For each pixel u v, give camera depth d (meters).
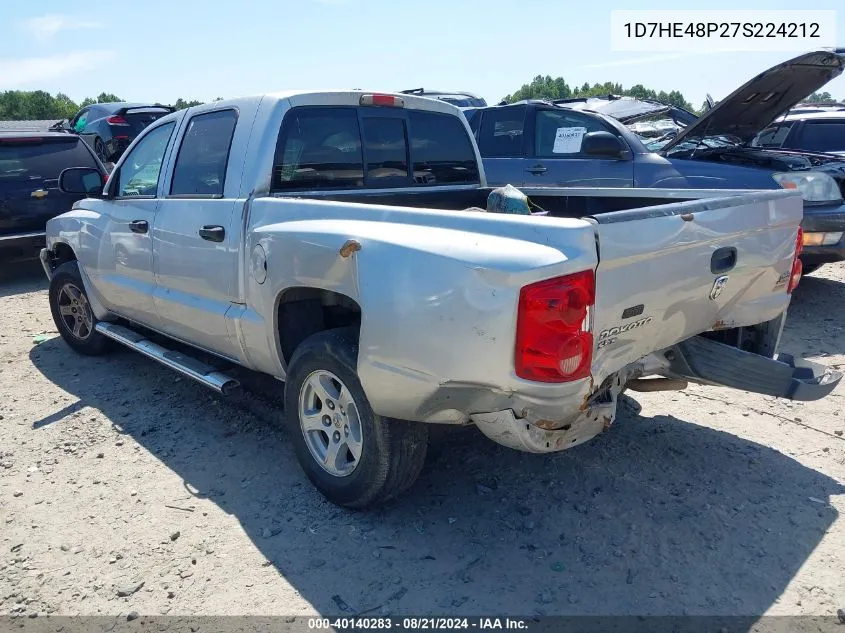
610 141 7.07
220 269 3.86
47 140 9.17
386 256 2.87
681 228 2.87
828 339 6.05
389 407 2.97
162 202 4.32
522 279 2.50
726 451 3.99
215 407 4.66
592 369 2.70
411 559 3.05
